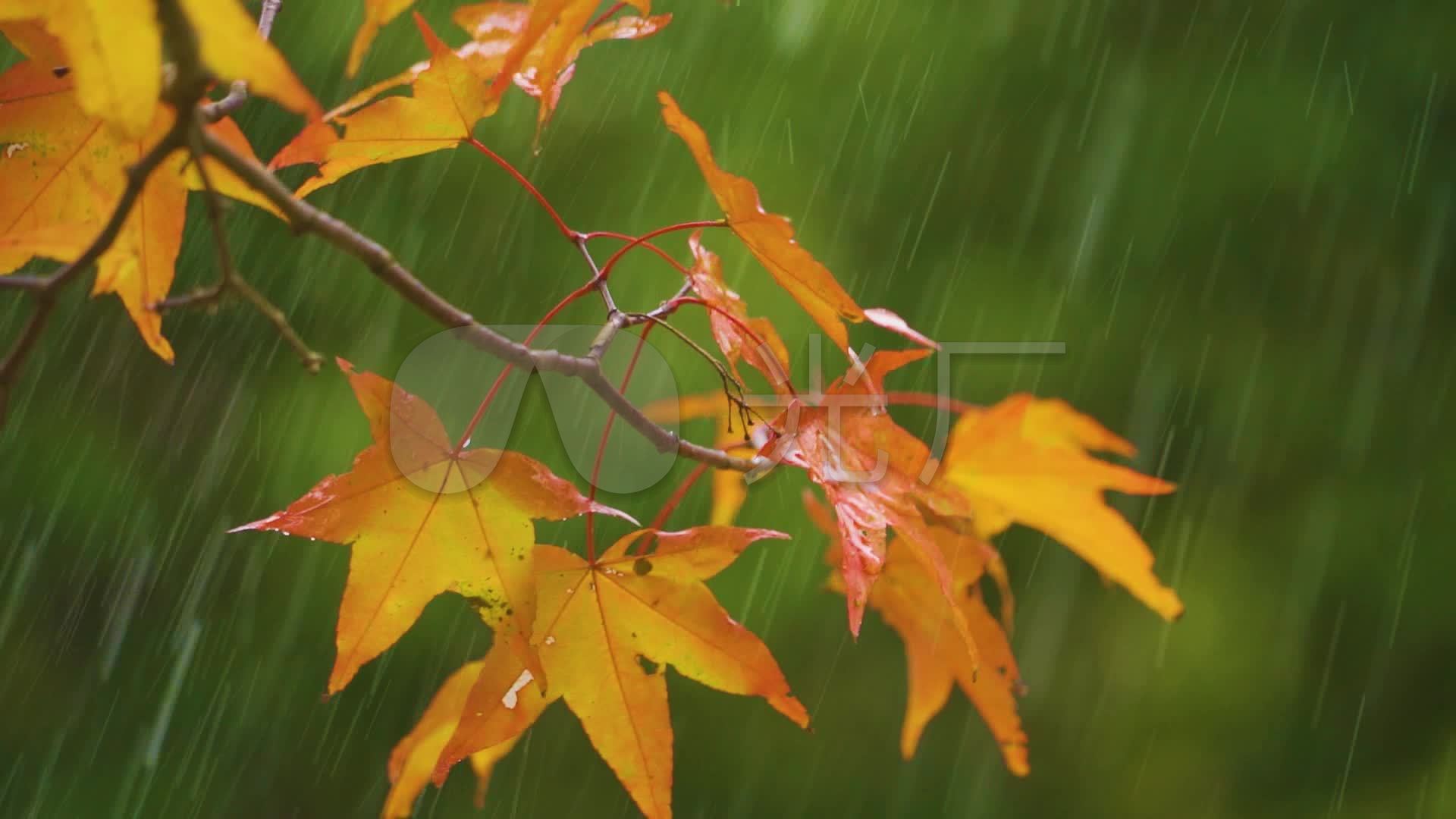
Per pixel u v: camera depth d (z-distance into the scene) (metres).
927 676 0.97
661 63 1.72
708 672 0.89
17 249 0.80
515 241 1.65
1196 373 1.68
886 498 0.89
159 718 1.70
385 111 0.87
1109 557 0.94
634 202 1.65
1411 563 1.69
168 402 1.72
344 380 1.65
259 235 1.70
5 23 0.84
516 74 0.89
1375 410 1.69
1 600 1.70
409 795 0.92
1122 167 1.72
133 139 0.76
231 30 0.73
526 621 0.86
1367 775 1.69
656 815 0.89
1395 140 1.69
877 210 1.68
